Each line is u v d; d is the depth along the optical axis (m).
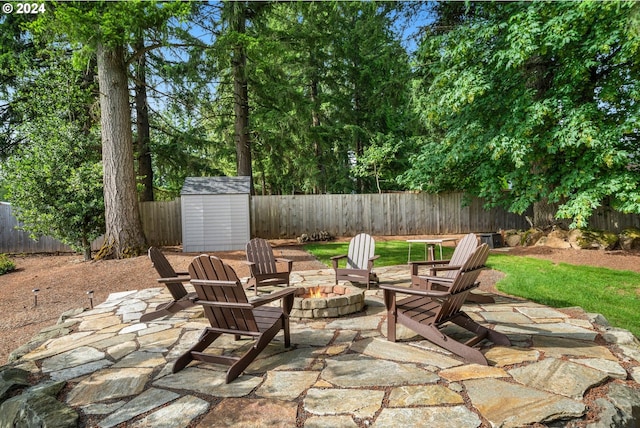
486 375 2.36
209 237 10.20
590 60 7.00
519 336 3.07
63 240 8.56
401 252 8.84
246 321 2.73
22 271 8.55
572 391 2.11
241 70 12.08
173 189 16.17
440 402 2.04
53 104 9.21
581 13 6.57
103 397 2.26
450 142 9.80
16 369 2.66
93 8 6.95
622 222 10.01
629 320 3.88
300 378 2.43
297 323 3.66
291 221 12.56
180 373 2.59
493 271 6.18
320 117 18.08
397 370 2.49
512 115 8.05
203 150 13.67
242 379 2.45
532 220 10.62
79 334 3.56
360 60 17.28
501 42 8.13
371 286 5.16
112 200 8.41
